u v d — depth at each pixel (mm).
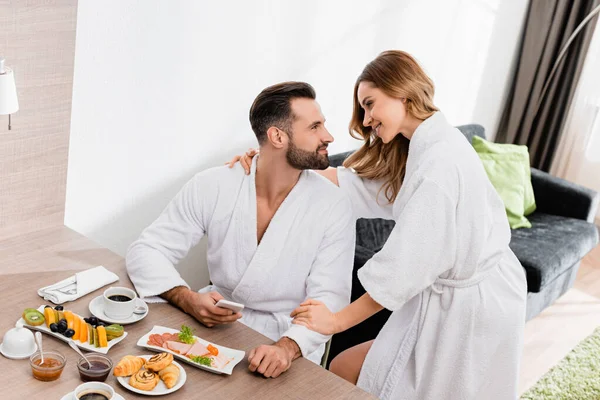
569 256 3408
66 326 1609
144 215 2646
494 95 4320
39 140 2043
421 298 2012
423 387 2055
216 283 2084
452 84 3910
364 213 2254
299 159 1889
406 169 2014
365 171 2207
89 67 2258
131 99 2422
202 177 2021
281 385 1576
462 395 2031
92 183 2434
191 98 2615
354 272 2592
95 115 2340
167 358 1539
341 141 3393
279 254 1973
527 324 3510
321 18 2967
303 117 1867
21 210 2074
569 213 3816
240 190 1984
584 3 4203
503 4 3980
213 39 2590
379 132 2020
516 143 4520
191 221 2020
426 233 1841
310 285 1977
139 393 1468
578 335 3465
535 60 4270
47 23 1938
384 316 2561
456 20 3707
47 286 1802
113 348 1608
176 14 2430
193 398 1484
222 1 2559
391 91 1943
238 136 2861
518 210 3600
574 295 3875
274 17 2775
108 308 1703
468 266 1945
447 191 1849
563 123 4441
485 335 2008
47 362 1484
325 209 1990
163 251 1974
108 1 2223
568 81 4367
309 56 3000
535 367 3145
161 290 1831
